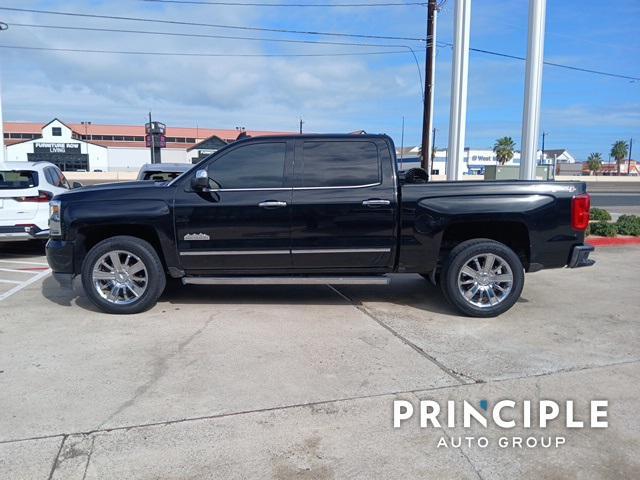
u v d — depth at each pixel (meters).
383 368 4.46
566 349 4.94
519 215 5.74
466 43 12.31
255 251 5.87
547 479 3.00
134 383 4.16
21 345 4.99
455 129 12.61
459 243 6.08
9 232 9.27
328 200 5.79
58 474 3.01
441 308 6.30
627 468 3.10
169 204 5.82
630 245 11.34
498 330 5.48
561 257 5.88
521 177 10.27
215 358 4.66
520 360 4.66
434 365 4.53
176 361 4.60
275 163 5.89
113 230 6.13
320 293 7.01
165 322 5.69
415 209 5.80
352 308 6.27
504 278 5.85
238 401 3.86
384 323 5.69
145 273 5.93
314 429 3.49
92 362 4.58
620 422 3.62
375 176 5.85
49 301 6.59
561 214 5.80
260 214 5.79
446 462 3.15
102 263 5.91
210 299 6.67
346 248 5.87
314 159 5.88
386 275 6.19
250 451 3.24
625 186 53.12
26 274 8.33
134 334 5.30
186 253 5.89
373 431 3.48
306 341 5.10
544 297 6.86
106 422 3.57
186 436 3.40
